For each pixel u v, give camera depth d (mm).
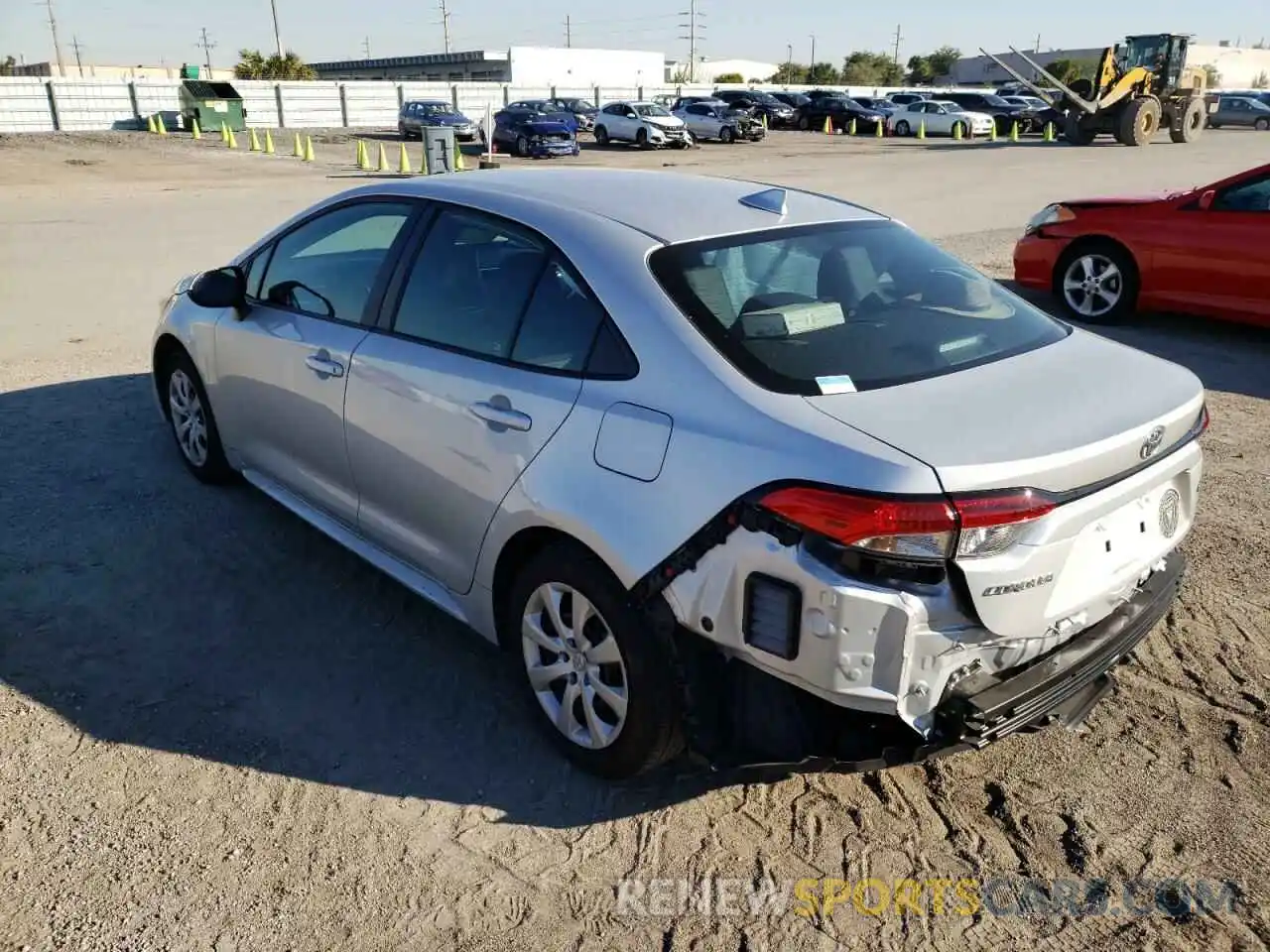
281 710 3359
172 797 2945
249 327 4289
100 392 6531
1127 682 3557
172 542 4484
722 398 2602
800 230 3293
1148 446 2641
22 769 3039
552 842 2812
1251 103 47812
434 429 3295
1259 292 7691
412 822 2875
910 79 122250
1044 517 2385
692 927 2537
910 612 2307
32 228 14102
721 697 2703
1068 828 2875
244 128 39188
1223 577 4285
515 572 3229
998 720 2486
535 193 3434
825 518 2320
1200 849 2801
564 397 2906
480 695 3469
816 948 2484
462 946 2469
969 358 2885
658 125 35156
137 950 2434
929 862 2756
